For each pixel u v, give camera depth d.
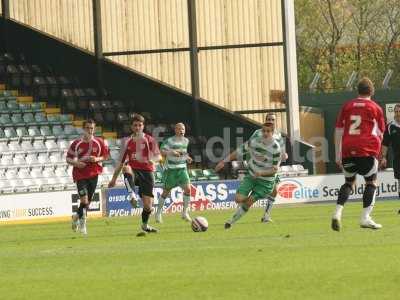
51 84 86.81
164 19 85.50
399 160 57.69
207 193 74.25
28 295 24.34
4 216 67.44
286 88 84.06
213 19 84.94
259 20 84.50
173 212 72.25
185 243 37.94
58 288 25.42
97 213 70.69
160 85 85.56
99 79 86.38
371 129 38.50
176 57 85.44
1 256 35.00
